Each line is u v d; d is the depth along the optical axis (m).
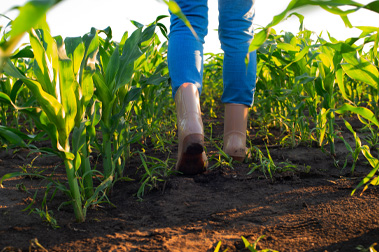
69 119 1.11
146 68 2.48
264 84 3.11
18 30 0.35
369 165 1.88
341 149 2.25
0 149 2.31
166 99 3.30
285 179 1.66
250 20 1.79
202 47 1.72
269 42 2.45
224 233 1.08
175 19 1.69
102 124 1.51
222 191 1.50
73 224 1.16
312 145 2.36
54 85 1.09
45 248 0.97
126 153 2.05
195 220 1.20
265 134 2.70
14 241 1.01
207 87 6.09
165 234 1.07
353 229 1.04
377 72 1.21
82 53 1.18
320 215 1.18
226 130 1.89
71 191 1.16
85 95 1.23
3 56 0.37
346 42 1.30
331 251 0.91
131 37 1.59
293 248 0.95
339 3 0.65
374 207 1.22
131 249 0.97
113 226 1.15
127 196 1.48
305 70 2.30
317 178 1.69
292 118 2.62
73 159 1.17
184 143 1.57
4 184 1.60
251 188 1.53
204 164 1.75
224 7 1.77
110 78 1.54
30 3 0.33
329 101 2.03
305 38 2.71
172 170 1.82
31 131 3.07
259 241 1.00
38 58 1.06
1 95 1.01
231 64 1.79
